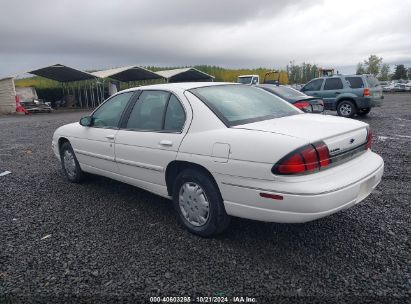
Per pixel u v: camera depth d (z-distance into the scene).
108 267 3.00
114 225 3.88
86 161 5.07
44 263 3.10
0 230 3.84
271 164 2.82
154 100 4.05
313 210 2.74
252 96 4.05
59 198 4.88
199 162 3.30
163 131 3.77
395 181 5.25
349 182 2.92
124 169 4.33
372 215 3.96
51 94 33.03
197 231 3.51
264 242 3.37
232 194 3.10
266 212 2.92
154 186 3.96
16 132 13.57
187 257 3.13
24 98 28.59
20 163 7.44
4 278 2.88
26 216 4.23
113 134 4.40
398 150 7.46
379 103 13.93
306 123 3.35
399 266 2.90
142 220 4.00
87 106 32.31
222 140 3.16
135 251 3.27
